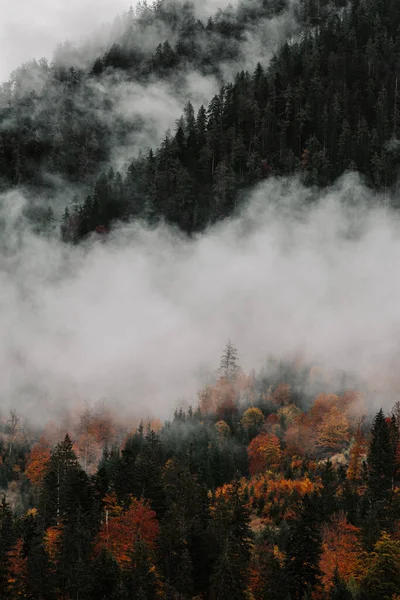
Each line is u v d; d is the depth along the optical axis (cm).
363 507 10244
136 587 8012
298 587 8212
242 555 8538
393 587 7756
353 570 8419
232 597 7975
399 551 8044
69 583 8525
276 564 8362
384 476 11419
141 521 9738
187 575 8231
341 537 9325
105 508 10425
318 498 10288
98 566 8325
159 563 8656
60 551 9044
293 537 8512
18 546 9188
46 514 10506
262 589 8300
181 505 9656
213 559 8538
